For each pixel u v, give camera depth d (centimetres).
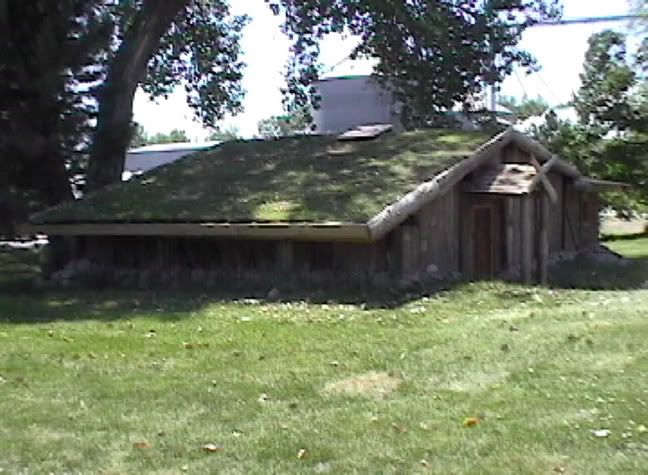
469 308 1110
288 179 1564
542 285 1520
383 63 2228
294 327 973
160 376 737
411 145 1689
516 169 1591
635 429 530
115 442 557
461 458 496
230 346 863
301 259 1398
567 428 540
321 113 3145
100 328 1012
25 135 1752
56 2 1766
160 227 1441
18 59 1747
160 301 1267
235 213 1402
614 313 963
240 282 1394
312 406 625
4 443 559
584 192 2161
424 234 1414
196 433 570
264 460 512
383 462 497
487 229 1633
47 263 1728
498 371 708
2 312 1179
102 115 1903
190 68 2578
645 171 3212
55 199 1819
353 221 1268
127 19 2092
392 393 655
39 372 765
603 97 3253
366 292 1262
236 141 2023
